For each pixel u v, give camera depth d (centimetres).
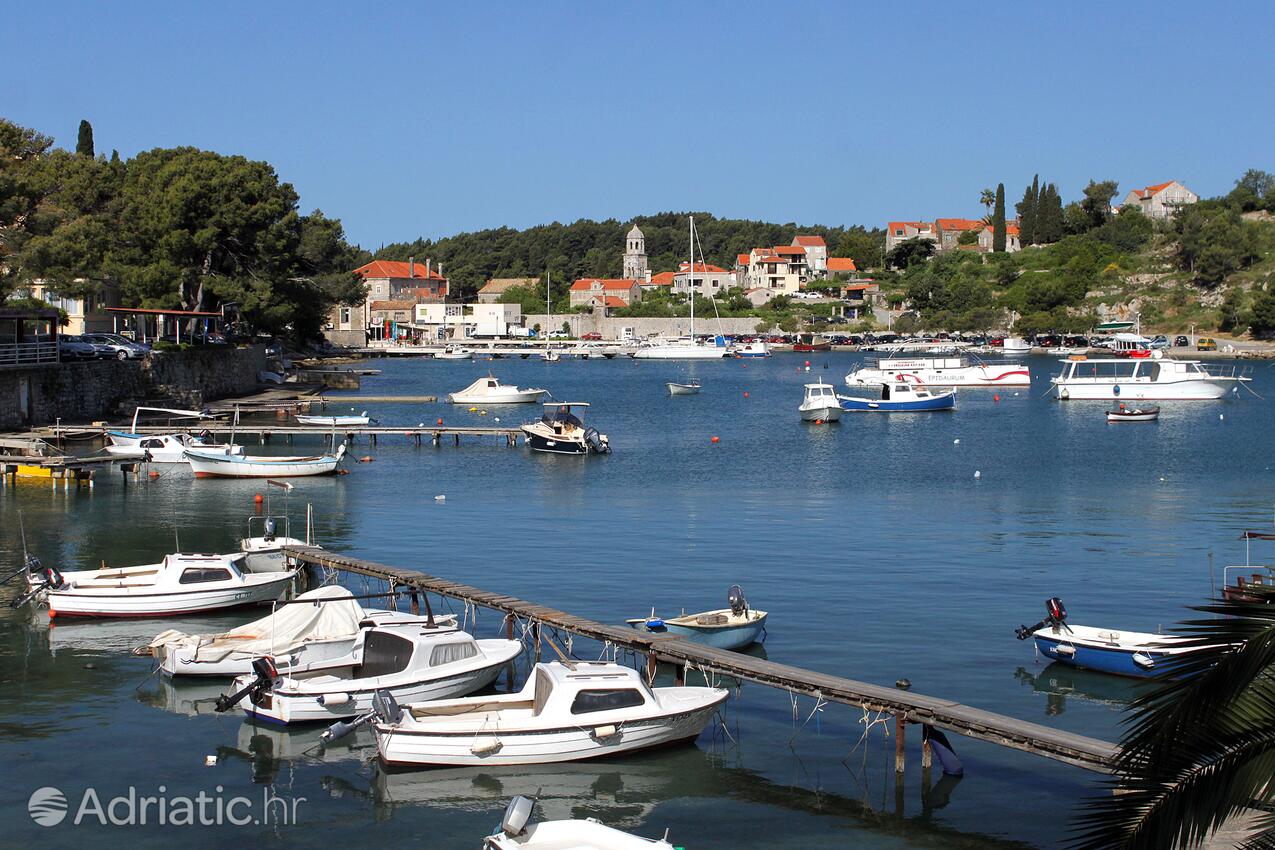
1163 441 8475
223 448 6450
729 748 2586
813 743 2619
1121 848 1227
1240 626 1245
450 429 8031
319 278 13112
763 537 4806
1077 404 11731
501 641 3083
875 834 2167
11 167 7706
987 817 2238
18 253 7338
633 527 5025
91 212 9831
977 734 2322
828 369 17662
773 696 2930
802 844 2133
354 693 2709
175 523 4991
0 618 3581
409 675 2780
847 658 3122
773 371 17300
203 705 2825
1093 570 4184
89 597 3544
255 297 10925
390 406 10756
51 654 3212
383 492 5978
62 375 7338
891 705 2453
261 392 10962
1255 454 7650
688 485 6300
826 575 4097
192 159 11400
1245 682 1209
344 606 3147
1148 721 1277
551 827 1880
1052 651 3069
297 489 6041
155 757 2512
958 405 11681
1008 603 3706
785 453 7825
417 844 2131
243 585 3675
